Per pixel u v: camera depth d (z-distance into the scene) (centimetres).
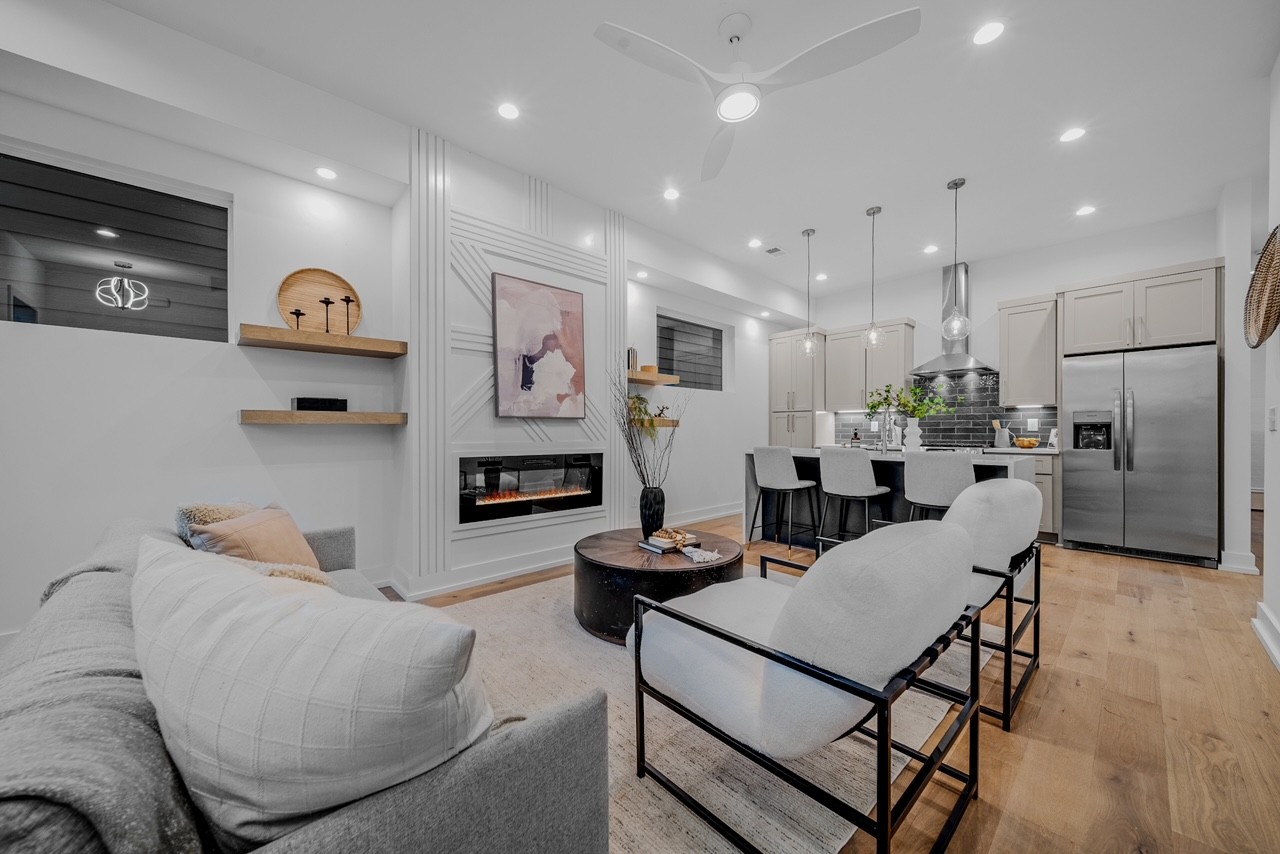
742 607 164
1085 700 190
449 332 321
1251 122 295
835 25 228
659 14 222
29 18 200
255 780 56
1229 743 163
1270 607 238
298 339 274
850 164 343
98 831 43
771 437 665
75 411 236
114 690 61
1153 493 388
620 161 342
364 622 62
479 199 335
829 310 670
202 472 268
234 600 67
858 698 103
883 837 96
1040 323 459
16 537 223
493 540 343
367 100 280
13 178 232
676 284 505
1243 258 362
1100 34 229
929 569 105
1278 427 231
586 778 81
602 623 236
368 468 326
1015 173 354
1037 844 125
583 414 389
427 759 63
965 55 243
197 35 233
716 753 160
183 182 264
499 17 223
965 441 543
